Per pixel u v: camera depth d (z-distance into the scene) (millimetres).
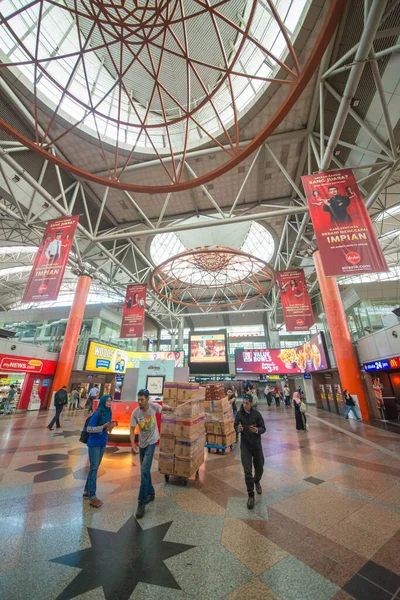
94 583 2574
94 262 30016
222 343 30266
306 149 16625
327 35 7051
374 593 2445
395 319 13539
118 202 22094
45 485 5168
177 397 5871
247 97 15266
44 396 21344
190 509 4223
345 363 16750
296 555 3041
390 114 12586
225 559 2963
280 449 8383
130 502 4465
